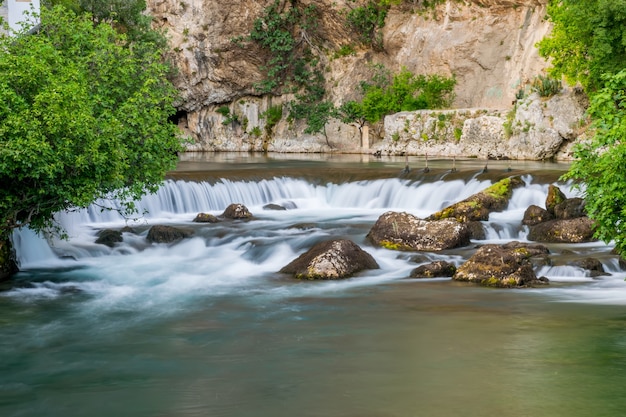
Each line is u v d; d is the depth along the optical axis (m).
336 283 16.61
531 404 9.09
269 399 9.46
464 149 42.69
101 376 10.59
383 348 11.63
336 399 9.41
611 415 8.72
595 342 11.73
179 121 64.56
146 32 49.62
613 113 12.61
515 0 47.53
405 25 53.72
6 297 15.91
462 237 19.67
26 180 15.72
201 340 12.37
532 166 33.84
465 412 8.88
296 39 58.50
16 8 24.09
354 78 55.91
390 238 19.89
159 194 26.52
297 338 12.34
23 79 15.18
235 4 57.91
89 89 17.28
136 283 17.25
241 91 60.69
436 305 14.38
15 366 11.14
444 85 49.47
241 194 28.67
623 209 12.02
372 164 37.94
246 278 17.62
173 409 9.20
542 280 16.20
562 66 37.94
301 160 43.16
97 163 15.47
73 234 22.38
